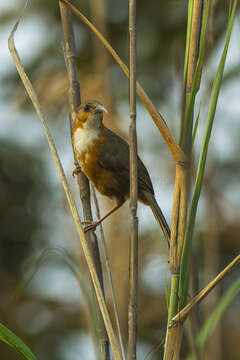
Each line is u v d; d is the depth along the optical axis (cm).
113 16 1617
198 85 485
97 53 1155
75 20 1548
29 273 659
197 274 542
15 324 1524
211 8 624
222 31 1334
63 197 984
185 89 490
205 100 667
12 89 1495
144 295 1340
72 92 660
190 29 493
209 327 552
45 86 1086
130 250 505
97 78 1120
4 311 1530
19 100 1386
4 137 1546
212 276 912
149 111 492
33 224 1602
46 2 1500
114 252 1052
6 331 526
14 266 1606
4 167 1584
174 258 486
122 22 1622
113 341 512
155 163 1129
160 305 1323
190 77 489
